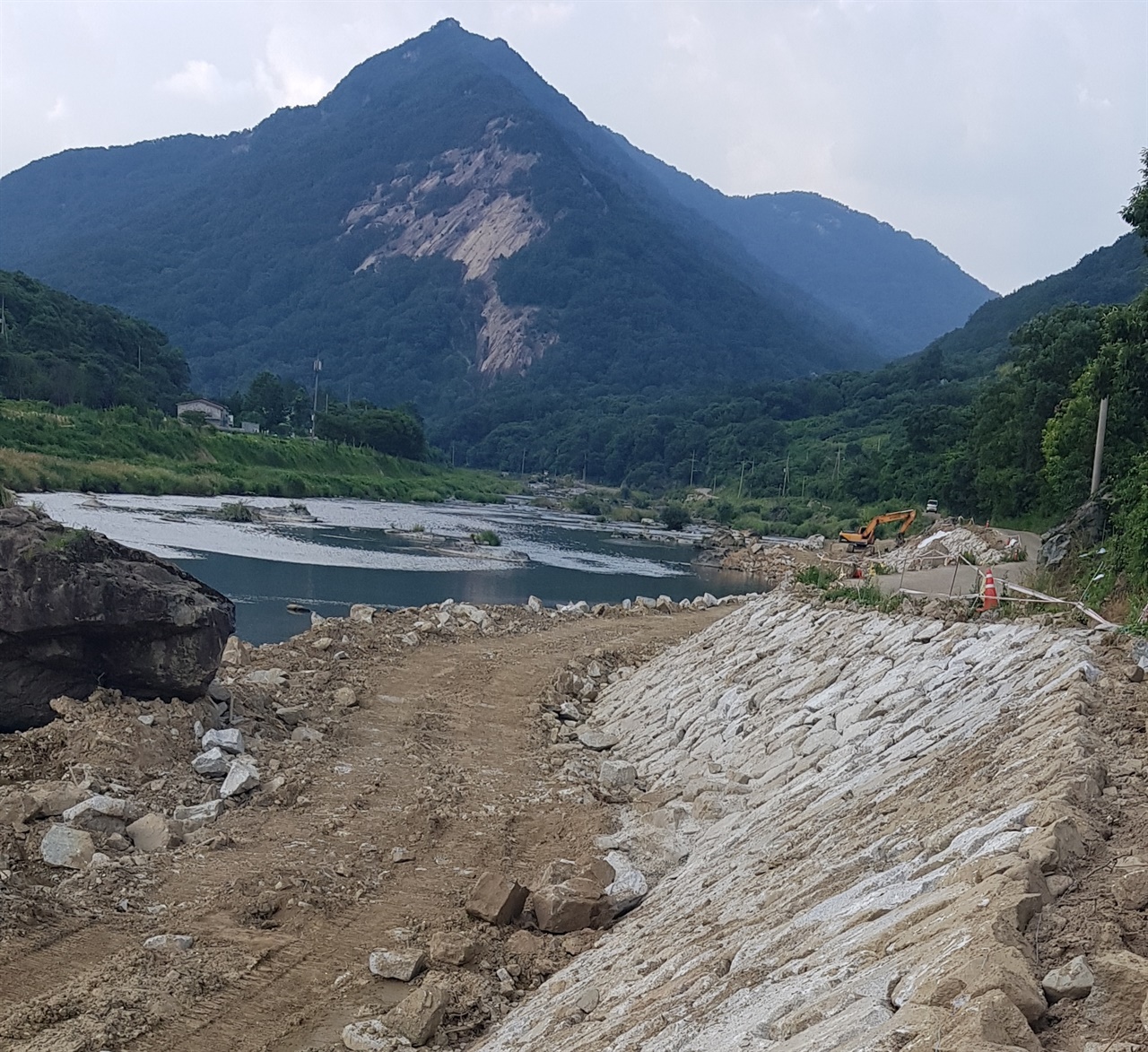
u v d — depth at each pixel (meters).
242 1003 7.94
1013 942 4.21
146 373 123.19
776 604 20.45
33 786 11.21
